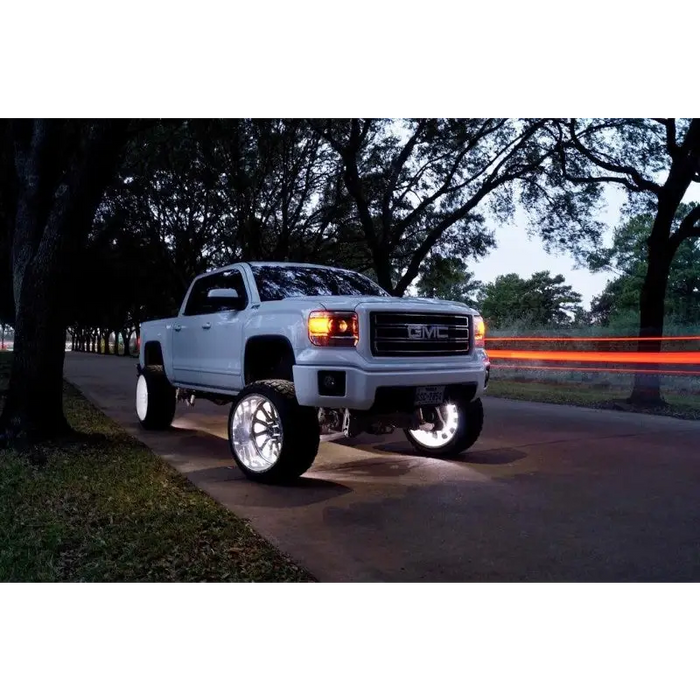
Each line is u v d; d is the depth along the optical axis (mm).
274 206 22719
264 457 6238
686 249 28594
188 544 4270
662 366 16547
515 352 22766
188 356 8055
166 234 27031
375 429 6055
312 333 5664
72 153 10305
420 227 21062
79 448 7395
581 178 16344
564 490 5895
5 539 4289
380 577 3830
